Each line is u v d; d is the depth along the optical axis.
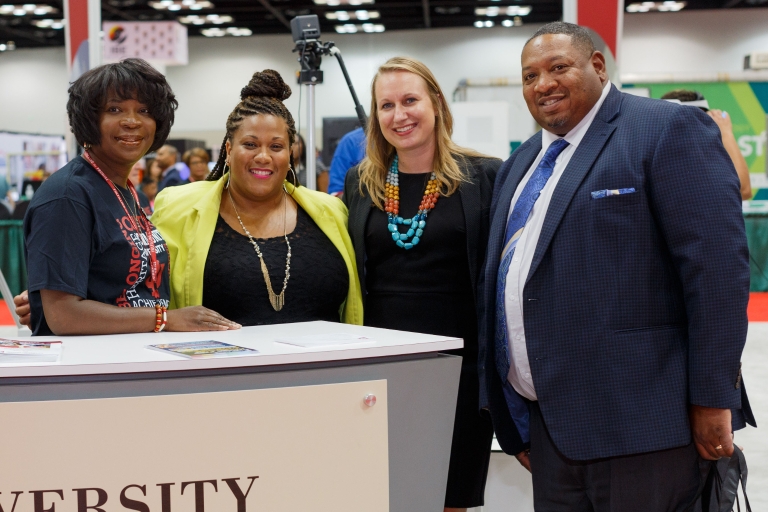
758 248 9.24
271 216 2.13
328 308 2.12
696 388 1.52
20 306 1.89
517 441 1.94
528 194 1.78
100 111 1.70
